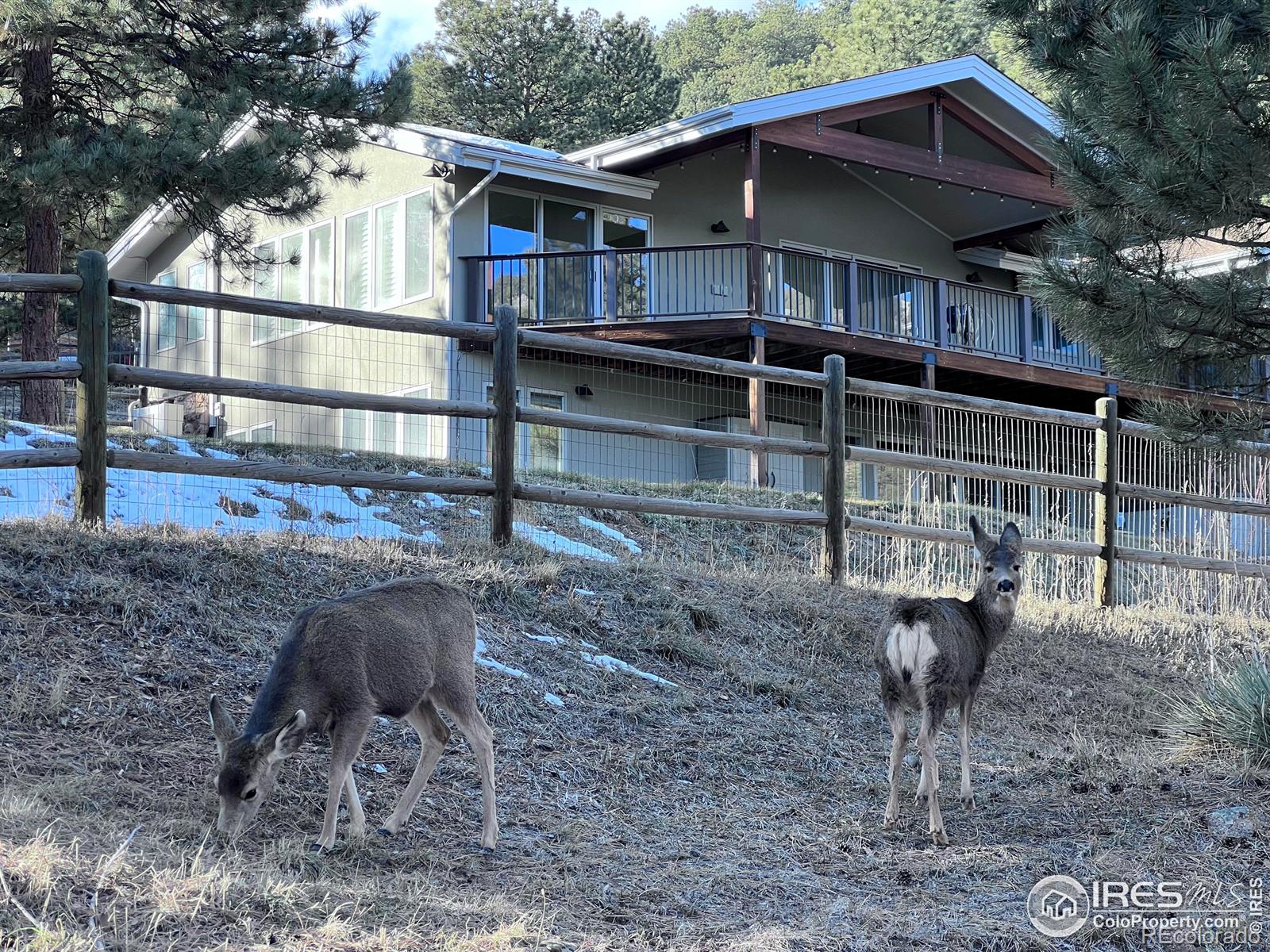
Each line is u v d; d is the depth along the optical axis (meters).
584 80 41.59
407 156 20.38
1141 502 15.29
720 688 8.74
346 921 4.65
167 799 5.73
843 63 59.47
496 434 9.98
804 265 22.42
